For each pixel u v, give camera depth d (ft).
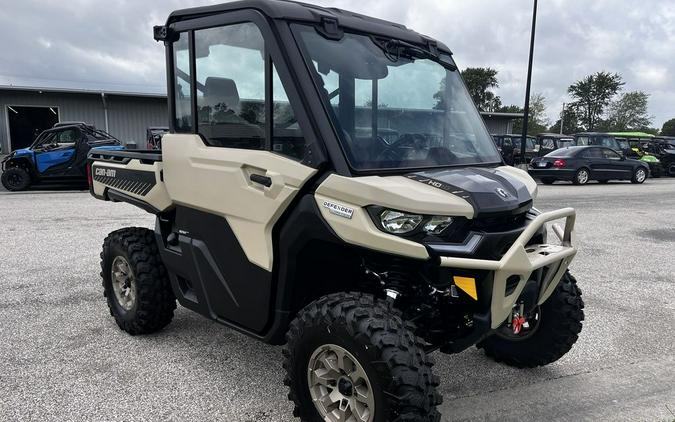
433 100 11.29
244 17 9.99
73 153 49.14
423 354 8.25
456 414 10.78
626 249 26.76
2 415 10.32
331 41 9.95
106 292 14.96
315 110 9.09
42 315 15.83
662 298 18.69
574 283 12.01
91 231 28.14
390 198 8.37
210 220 11.16
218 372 12.32
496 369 12.89
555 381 12.30
